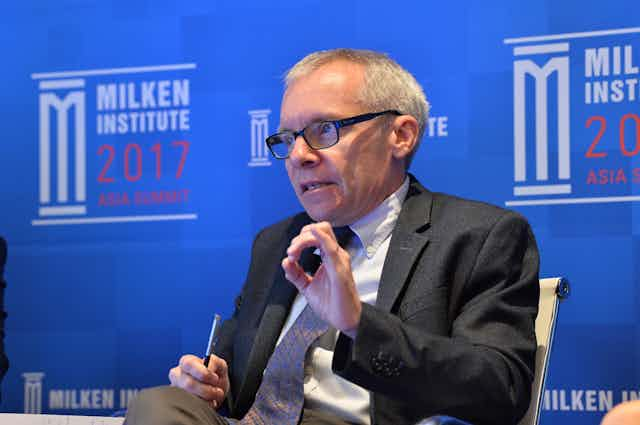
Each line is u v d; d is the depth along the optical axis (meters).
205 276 4.28
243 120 4.27
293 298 2.94
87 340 4.36
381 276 2.71
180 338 4.28
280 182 4.23
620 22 3.89
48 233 4.43
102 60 4.42
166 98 4.35
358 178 2.81
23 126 4.47
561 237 3.91
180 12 4.35
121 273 4.35
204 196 4.29
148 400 2.28
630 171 3.86
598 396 3.85
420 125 3.02
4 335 4.11
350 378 2.29
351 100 2.83
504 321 2.58
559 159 3.93
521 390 2.48
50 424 3.02
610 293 3.85
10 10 4.54
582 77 3.92
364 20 4.15
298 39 4.23
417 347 2.32
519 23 3.99
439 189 4.04
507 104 3.99
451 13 4.06
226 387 2.82
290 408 2.65
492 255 2.67
